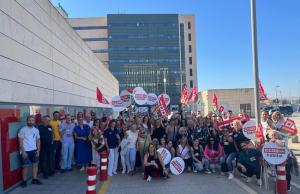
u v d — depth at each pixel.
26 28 11.54
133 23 117.50
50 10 14.63
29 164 10.70
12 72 10.21
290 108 51.44
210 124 13.34
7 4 9.92
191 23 119.62
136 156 12.81
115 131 12.69
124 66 116.12
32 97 11.98
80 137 13.38
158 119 13.84
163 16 118.69
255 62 12.01
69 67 18.06
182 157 12.88
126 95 17.20
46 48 13.89
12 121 10.09
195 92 25.02
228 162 12.16
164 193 9.60
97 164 12.59
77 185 10.67
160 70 116.50
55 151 12.77
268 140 10.00
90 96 24.86
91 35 116.75
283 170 8.96
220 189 9.95
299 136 21.97
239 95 56.34
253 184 10.59
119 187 10.44
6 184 9.41
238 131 12.17
